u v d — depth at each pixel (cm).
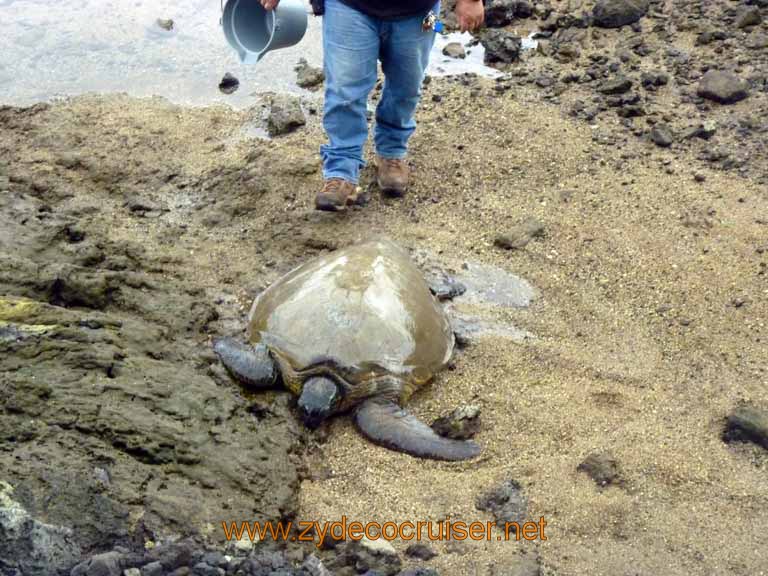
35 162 660
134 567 454
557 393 539
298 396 530
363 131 614
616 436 518
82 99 718
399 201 638
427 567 472
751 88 700
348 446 518
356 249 561
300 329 531
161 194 644
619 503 493
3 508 451
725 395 536
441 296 580
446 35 774
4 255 558
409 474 507
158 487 479
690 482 501
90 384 502
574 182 646
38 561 447
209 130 692
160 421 497
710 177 644
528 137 676
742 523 487
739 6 761
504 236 610
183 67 752
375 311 531
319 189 642
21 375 497
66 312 534
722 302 578
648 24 761
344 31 588
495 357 555
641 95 703
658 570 473
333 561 473
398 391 528
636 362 552
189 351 541
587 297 585
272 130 690
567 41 755
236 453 498
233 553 468
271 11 600
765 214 619
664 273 593
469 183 649
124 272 571
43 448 475
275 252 606
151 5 818
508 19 774
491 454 515
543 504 493
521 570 469
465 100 706
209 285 586
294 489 496
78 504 463
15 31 785
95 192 646
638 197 634
